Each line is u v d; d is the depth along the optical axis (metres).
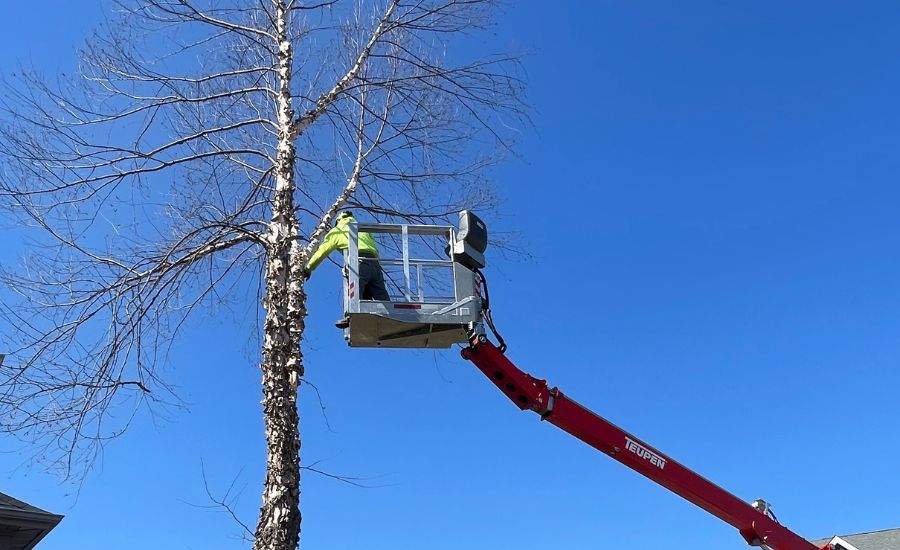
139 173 8.26
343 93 8.94
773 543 8.82
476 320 6.91
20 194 7.67
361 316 6.70
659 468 8.41
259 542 6.62
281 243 7.77
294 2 9.15
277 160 8.38
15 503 10.35
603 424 8.14
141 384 7.91
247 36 8.98
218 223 8.00
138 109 8.39
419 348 7.31
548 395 7.74
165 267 7.95
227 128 8.55
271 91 8.79
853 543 21.34
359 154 8.93
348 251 6.89
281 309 7.46
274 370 7.20
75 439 7.70
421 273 6.98
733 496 8.81
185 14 8.68
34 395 7.44
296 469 6.95
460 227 7.12
